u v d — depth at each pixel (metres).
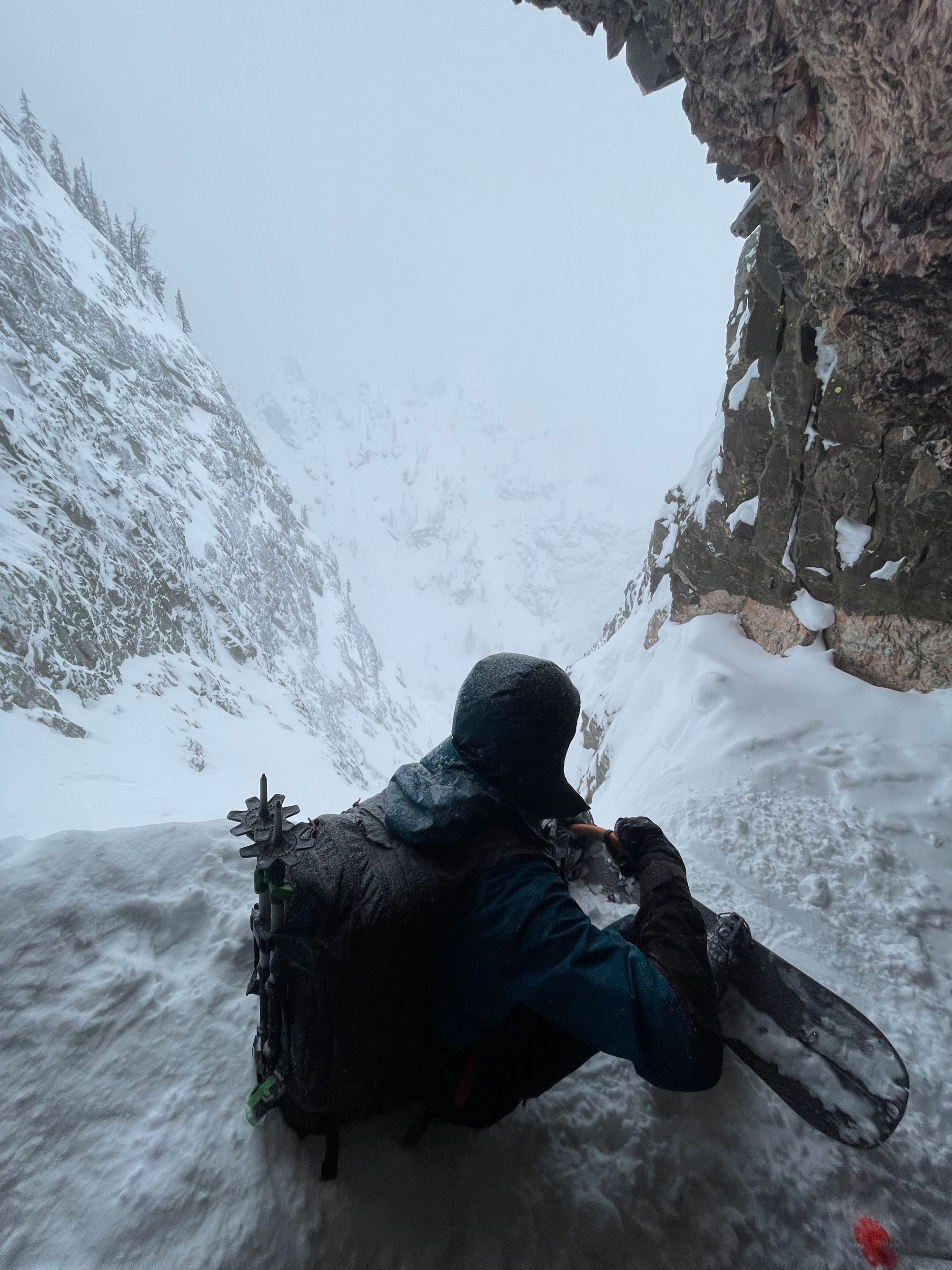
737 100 2.91
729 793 3.61
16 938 1.75
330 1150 1.39
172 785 19.91
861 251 2.78
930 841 3.28
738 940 1.98
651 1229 1.51
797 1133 1.74
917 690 4.45
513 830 1.31
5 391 28.91
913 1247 1.58
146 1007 1.67
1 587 20.98
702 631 5.58
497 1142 1.57
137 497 34.59
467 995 1.25
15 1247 1.25
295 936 1.15
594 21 3.61
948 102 2.03
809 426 4.70
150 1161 1.38
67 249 48.81
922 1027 2.22
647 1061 1.10
